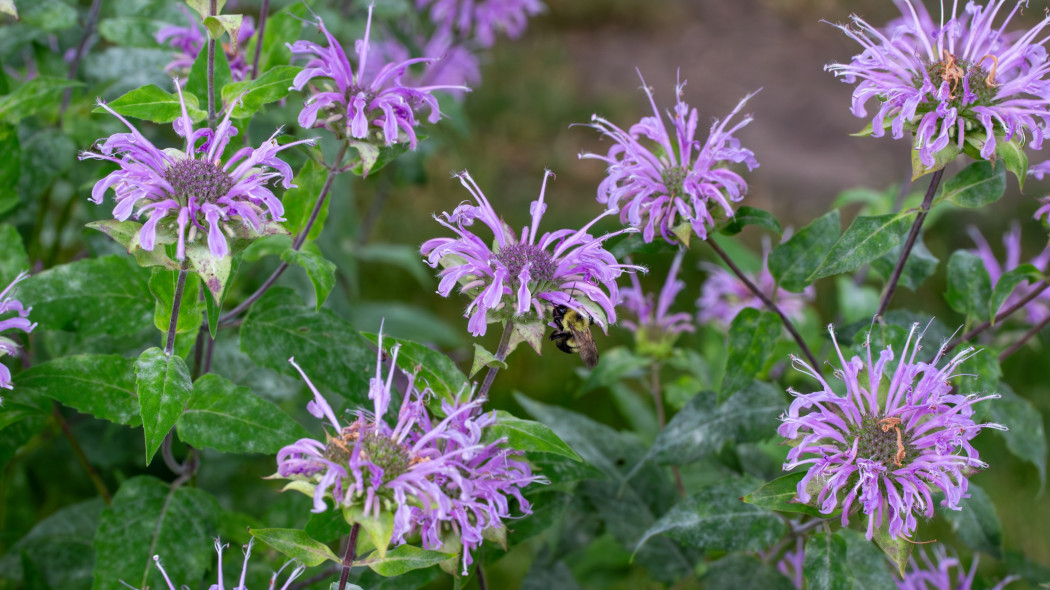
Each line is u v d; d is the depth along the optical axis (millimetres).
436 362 881
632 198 921
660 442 955
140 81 1011
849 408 865
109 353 994
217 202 847
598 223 1253
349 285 1138
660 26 2977
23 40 1016
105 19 1056
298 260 916
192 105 910
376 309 1362
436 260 860
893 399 871
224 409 902
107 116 1013
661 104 2506
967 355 927
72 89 1023
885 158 2336
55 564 986
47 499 1123
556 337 982
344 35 1152
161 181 845
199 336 962
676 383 1077
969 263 974
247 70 987
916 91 882
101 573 921
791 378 1077
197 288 888
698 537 911
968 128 890
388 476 832
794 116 2516
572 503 992
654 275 1662
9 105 957
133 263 932
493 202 1979
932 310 1638
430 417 887
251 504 1118
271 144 856
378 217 1865
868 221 916
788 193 2158
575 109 2377
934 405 864
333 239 1096
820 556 894
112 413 901
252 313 942
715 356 1132
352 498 828
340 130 907
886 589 906
